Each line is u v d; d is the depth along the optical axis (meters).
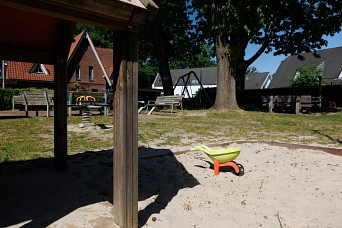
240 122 10.80
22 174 3.96
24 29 3.52
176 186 3.76
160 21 19.98
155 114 13.95
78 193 3.28
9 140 6.40
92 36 44.88
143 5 2.22
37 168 4.28
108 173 4.12
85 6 1.97
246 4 13.44
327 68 44.06
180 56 23.88
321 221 2.78
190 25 21.84
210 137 7.43
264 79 59.25
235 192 3.55
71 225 2.53
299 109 16.17
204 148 4.42
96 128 8.39
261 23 13.46
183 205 3.11
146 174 4.20
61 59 4.12
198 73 60.19
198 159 5.13
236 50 15.20
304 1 17.67
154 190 3.58
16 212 2.74
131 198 2.49
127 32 2.34
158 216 2.80
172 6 19.36
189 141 6.77
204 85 57.53
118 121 2.45
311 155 5.45
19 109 17.78
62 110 4.14
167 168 4.54
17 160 4.73
